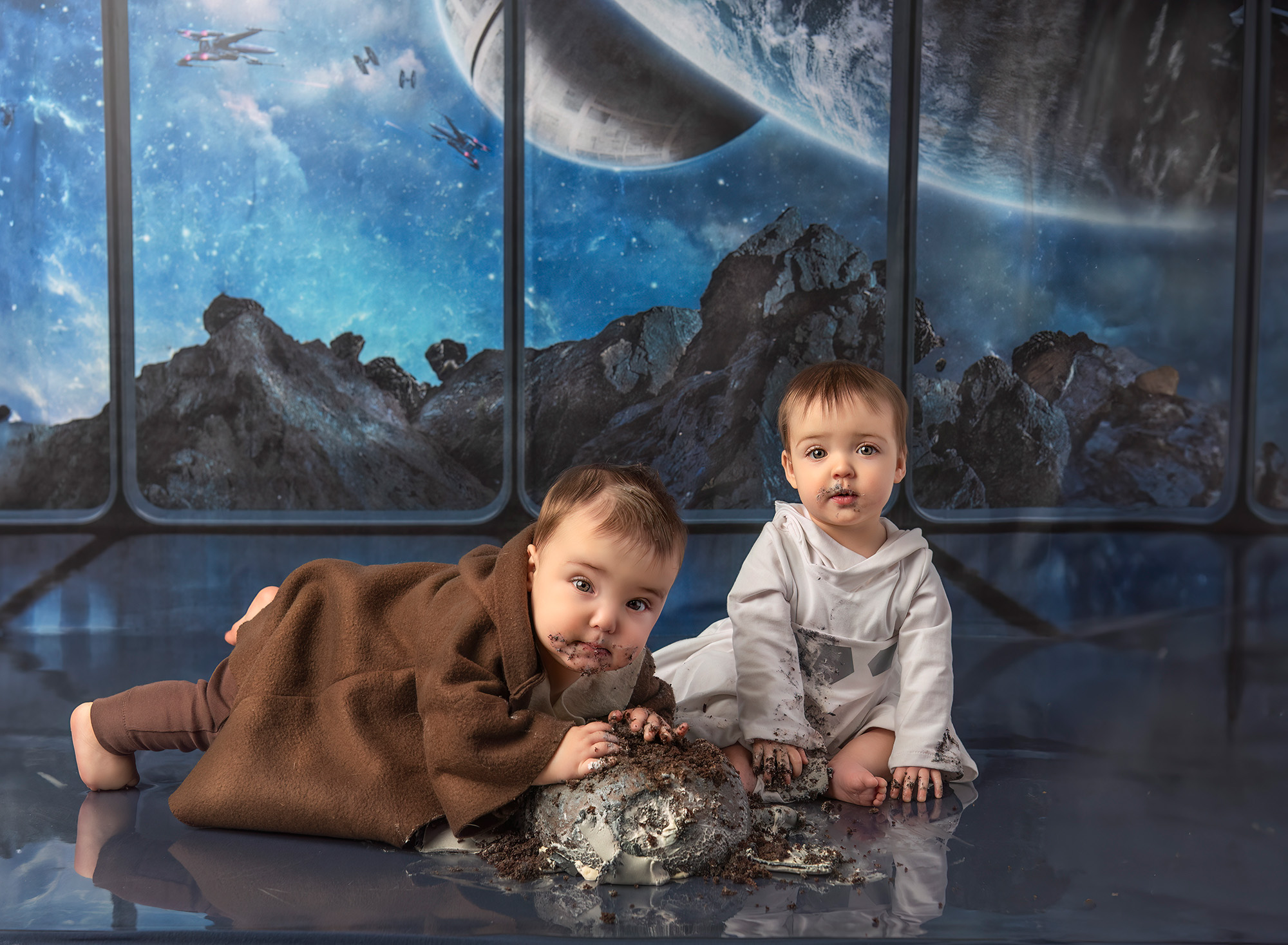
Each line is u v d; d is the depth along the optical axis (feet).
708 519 10.57
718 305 10.77
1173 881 3.12
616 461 10.69
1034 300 10.81
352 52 10.34
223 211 10.21
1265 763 4.56
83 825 3.56
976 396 10.75
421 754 3.50
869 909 2.85
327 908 2.80
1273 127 11.03
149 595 8.27
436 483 10.58
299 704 3.59
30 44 9.75
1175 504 11.05
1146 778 4.33
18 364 9.80
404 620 3.72
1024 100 10.71
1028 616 8.18
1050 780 4.29
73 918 2.71
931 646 4.28
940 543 10.23
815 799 4.04
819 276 10.78
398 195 10.46
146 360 10.11
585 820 3.12
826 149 10.74
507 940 2.56
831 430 4.28
